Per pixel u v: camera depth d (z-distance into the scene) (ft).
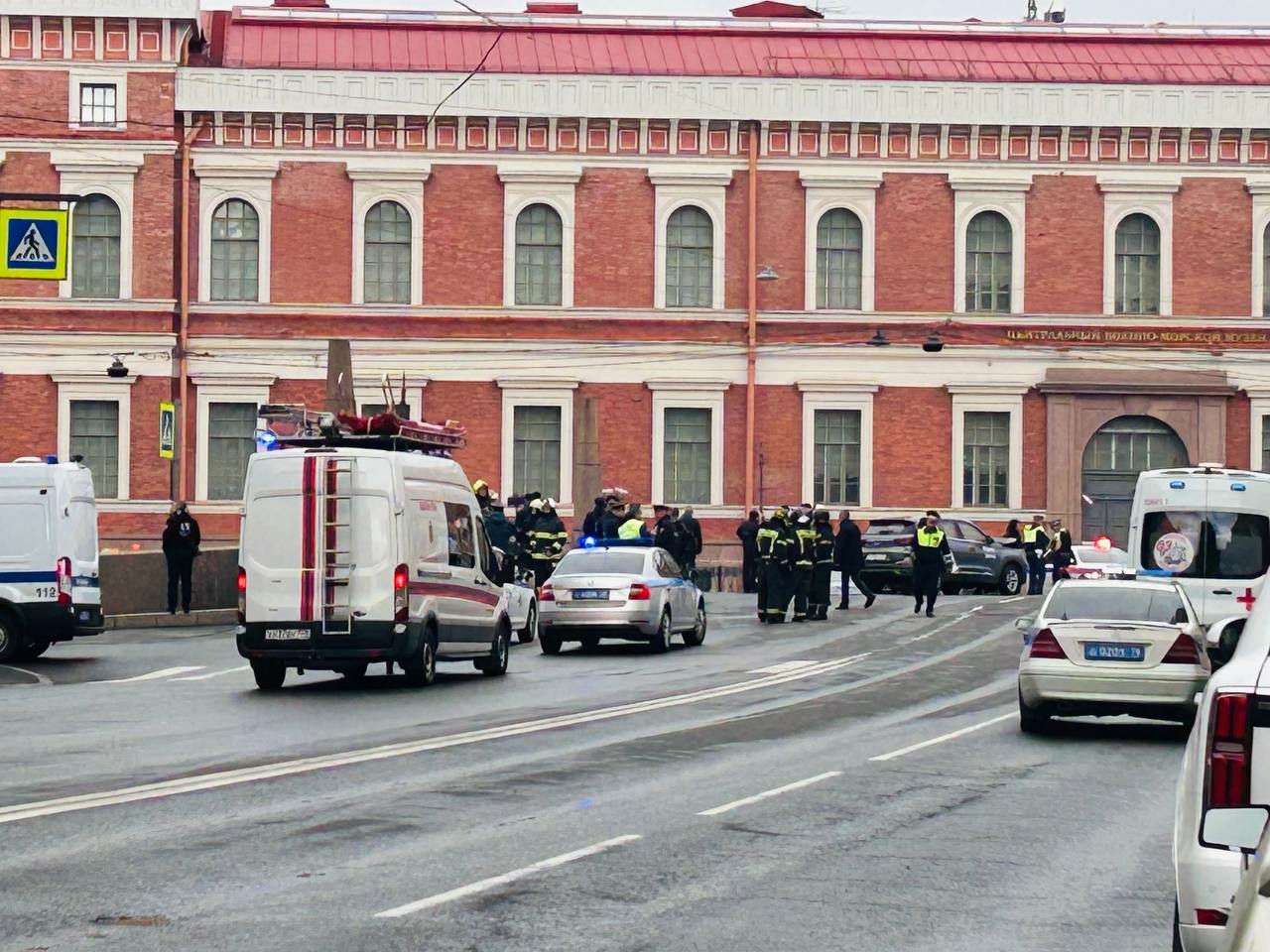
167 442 153.69
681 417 190.39
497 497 188.14
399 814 46.57
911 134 190.49
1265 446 191.83
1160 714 67.82
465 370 188.85
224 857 40.27
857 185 190.19
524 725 68.95
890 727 70.64
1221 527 101.24
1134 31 202.18
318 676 92.38
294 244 186.70
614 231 189.78
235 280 186.39
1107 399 191.31
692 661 102.47
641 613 106.52
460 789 51.26
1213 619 100.94
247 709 74.59
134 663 100.63
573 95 188.65
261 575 82.43
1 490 100.12
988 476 191.42
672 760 59.00
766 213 190.29
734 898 36.47
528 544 135.13
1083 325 191.11
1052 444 191.21
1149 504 102.27
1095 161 191.42
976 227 191.72
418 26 193.47
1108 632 68.13
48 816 45.83
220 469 185.68
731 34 199.52
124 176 183.73
